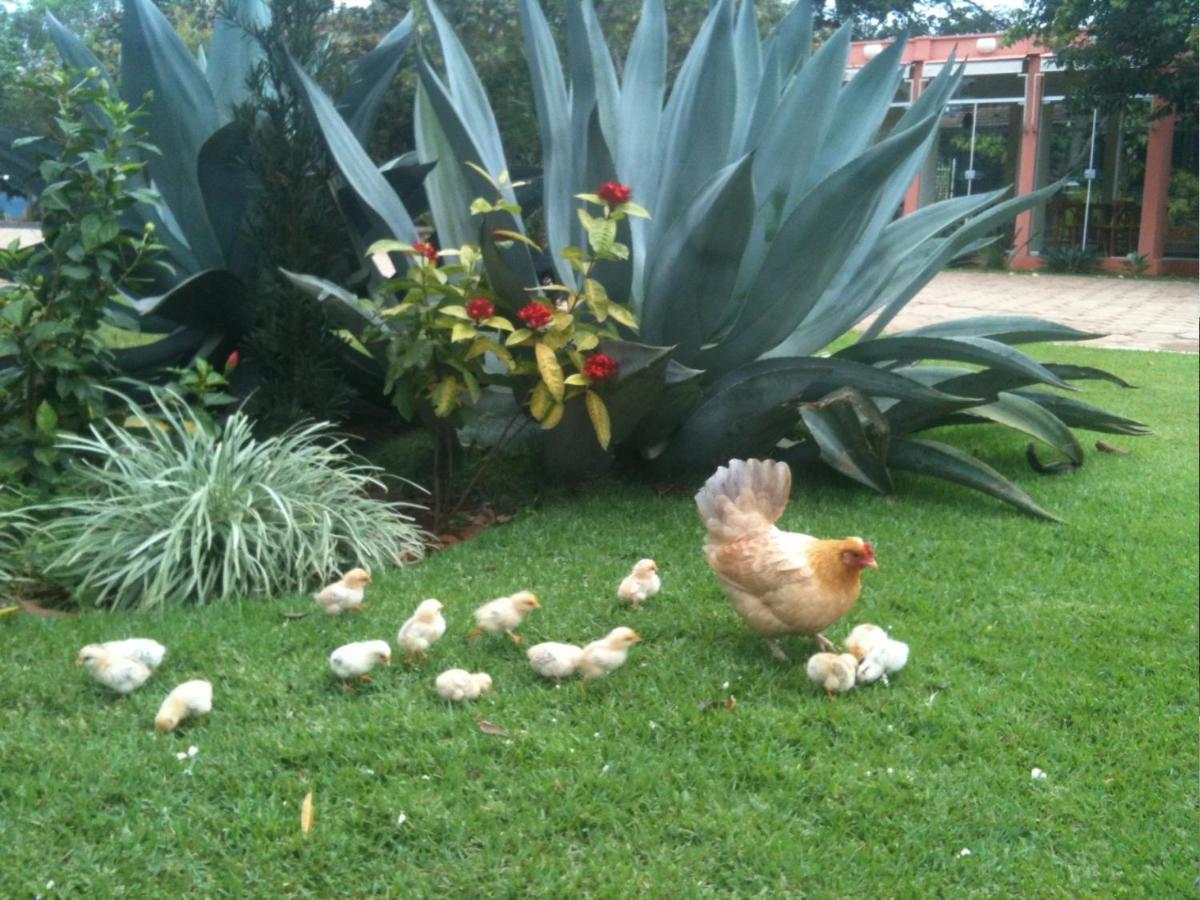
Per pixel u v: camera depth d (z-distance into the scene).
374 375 3.84
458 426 3.25
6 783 1.82
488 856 1.69
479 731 2.02
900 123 3.67
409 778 1.88
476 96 3.75
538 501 3.40
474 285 3.12
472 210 3.01
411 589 2.70
